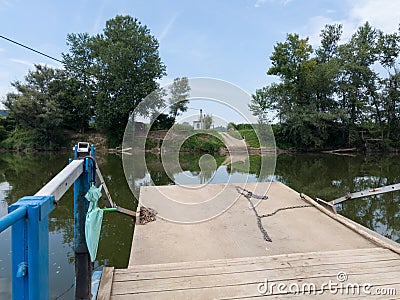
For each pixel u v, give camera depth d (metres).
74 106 18.33
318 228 2.83
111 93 17.16
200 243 2.51
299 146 17.25
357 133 17.05
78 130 18.69
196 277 1.65
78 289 1.44
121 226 4.17
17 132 18.25
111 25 17.73
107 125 16.91
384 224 4.28
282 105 17.16
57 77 18.16
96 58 18.47
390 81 17.33
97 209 1.46
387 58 17.67
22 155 15.60
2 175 8.82
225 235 2.68
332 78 16.94
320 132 16.56
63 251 3.39
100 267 3.05
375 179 8.02
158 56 17.16
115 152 16.14
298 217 3.16
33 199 0.81
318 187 6.87
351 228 2.77
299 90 17.80
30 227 0.76
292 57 17.75
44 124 16.67
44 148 17.42
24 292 0.77
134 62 16.61
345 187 6.84
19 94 16.67
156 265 1.82
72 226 4.21
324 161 12.89
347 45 18.20
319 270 1.73
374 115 17.58
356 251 2.03
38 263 0.77
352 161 12.91
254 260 1.88
